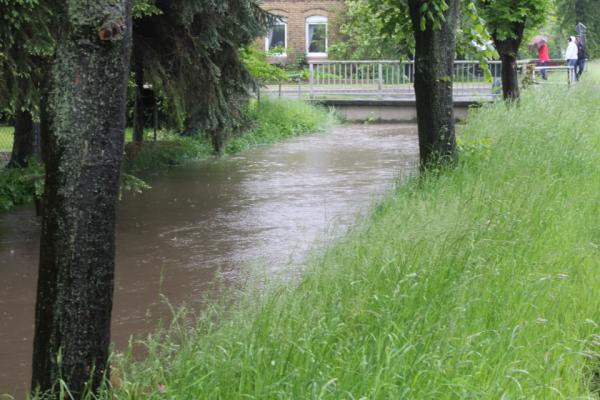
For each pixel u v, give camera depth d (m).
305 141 28.14
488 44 14.48
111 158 5.22
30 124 17.19
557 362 5.93
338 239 9.36
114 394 5.41
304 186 17.30
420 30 13.73
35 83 13.25
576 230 9.48
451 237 8.09
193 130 19.80
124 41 5.17
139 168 20.14
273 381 5.33
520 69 35.25
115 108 5.20
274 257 10.82
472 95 37.28
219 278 9.82
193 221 13.55
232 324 6.23
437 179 12.52
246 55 27.80
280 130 29.98
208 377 5.41
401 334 5.96
